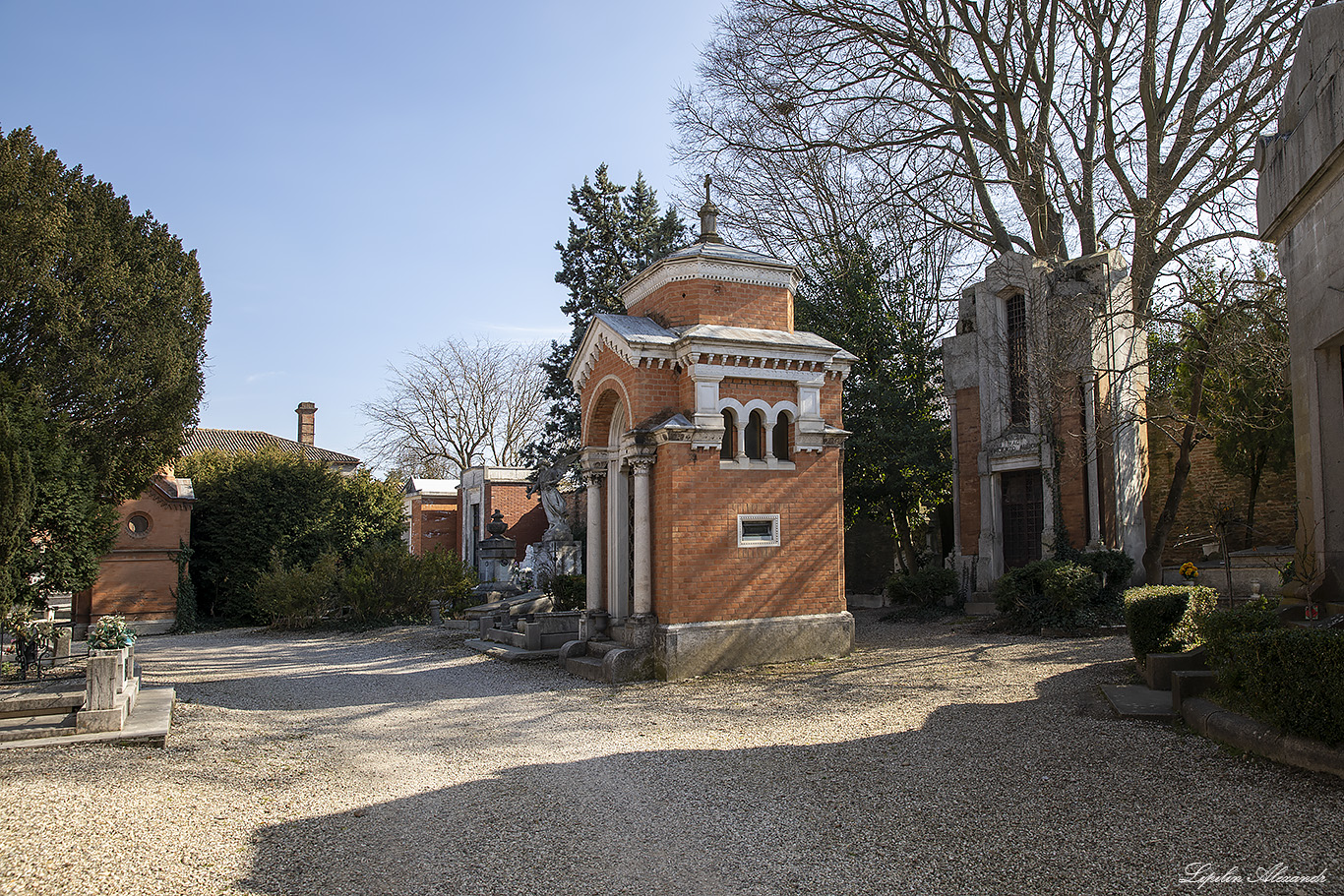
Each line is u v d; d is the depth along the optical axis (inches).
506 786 348.8
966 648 676.7
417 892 240.8
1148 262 794.8
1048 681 504.4
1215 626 369.4
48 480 592.1
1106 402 810.8
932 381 1163.3
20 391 605.6
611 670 608.7
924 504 1141.7
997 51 946.1
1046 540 816.9
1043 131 936.9
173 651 957.2
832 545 686.5
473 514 1819.6
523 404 2276.1
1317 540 419.8
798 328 1107.9
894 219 1059.9
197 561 1380.4
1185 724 361.7
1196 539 932.6
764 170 1193.4
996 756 347.6
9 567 543.8
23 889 233.8
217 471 1430.9
